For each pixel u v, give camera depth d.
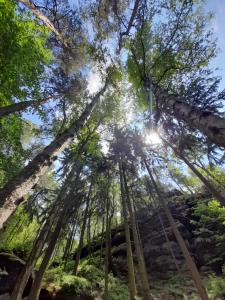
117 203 16.52
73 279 9.84
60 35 13.19
